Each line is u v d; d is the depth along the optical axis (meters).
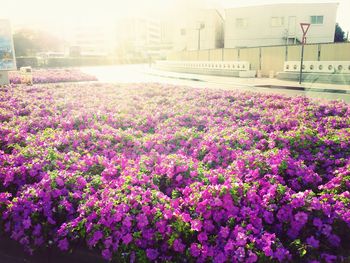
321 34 43.59
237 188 4.14
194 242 3.63
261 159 5.10
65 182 4.63
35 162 5.19
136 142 6.46
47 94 13.27
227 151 5.86
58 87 16.23
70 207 4.18
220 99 11.45
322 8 43.00
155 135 7.06
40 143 6.26
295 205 3.86
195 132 7.14
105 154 6.05
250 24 44.34
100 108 9.83
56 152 5.75
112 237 3.73
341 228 3.79
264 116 8.67
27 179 4.97
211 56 35.81
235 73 30.05
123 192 4.36
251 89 20.36
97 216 3.93
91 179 4.93
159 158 5.47
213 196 4.02
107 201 4.07
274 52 28.62
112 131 7.14
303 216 3.71
